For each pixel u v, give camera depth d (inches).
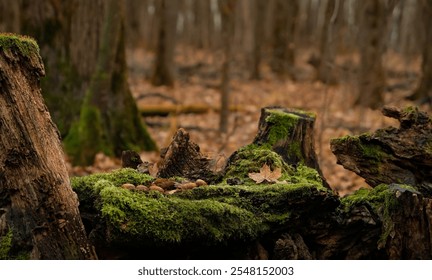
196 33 673.6
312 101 292.4
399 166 93.1
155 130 215.0
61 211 81.1
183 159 94.3
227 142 182.7
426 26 277.7
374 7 261.6
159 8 345.4
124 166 97.5
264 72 426.6
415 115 93.0
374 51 260.2
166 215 81.3
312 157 101.0
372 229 87.2
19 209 80.9
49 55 166.4
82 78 170.6
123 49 165.3
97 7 172.4
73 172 144.9
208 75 404.8
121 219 80.3
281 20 409.1
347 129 209.2
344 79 292.4
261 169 92.0
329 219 87.4
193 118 238.2
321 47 353.1
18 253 80.4
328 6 167.8
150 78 355.9
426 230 83.5
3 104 80.9
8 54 81.4
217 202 83.3
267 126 101.0
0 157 80.8
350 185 138.4
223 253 84.9
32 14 165.9
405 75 404.5
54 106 163.6
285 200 85.5
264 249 85.4
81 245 81.2
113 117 161.9
